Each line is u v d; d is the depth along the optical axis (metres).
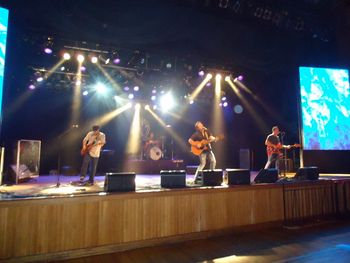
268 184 5.26
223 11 6.77
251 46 7.49
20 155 6.59
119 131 11.19
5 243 3.50
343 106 6.92
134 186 4.35
